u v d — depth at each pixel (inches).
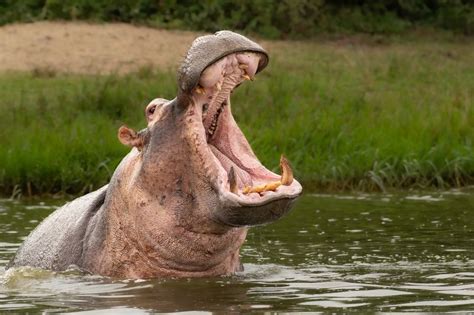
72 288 780.6
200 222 773.3
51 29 2568.9
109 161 1455.5
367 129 1603.1
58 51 2405.3
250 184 764.0
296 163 1486.2
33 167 1422.2
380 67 2396.7
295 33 2829.7
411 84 2214.6
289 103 1791.3
